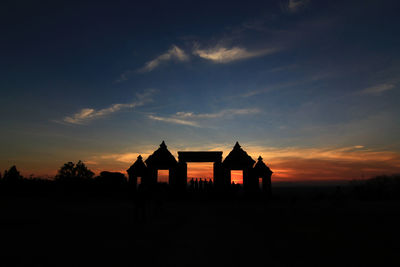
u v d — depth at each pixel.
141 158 38.72
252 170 36.16
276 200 35.38
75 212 19.44
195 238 9.96
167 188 35.62
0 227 12.44
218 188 35.78
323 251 8.05
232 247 8.56
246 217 16.84
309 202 32.66
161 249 8.29
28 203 28.38
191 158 36.94
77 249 8.27
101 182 42.31
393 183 40.28
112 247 8.52
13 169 44.28
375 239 9.83
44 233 10.91
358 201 34.62
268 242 9.30
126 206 25.52
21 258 7.27
